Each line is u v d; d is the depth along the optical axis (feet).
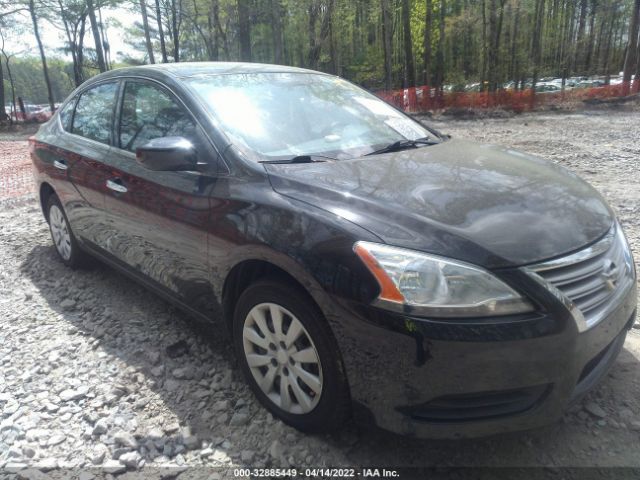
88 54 125.18
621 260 7.92
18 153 42.98
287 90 11.23
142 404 9.01
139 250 11.00
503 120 56.44
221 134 9.29
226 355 10.42
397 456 7.66
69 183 13.07
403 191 7.82
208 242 8.84
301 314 7.50
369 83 138.41
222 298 9.01
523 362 6.46
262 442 8.03
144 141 10.84
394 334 6.54
